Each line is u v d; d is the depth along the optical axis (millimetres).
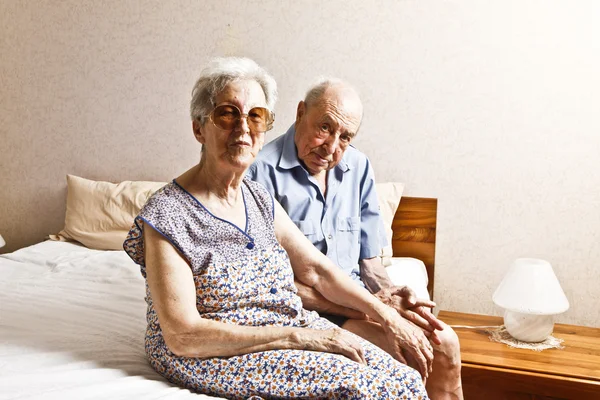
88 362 1546
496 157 2830
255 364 1371
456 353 1793
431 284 2924
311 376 1338
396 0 2840
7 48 3385
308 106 1918
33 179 3473
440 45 2820
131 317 1973
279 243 1727
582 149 2732
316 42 2949
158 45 3162
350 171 2100
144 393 1362
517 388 2107
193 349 1386
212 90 1485
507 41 2750
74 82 3316
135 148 3283
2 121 3465
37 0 3299
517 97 2771
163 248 1419
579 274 2811
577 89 2703
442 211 2926
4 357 1546
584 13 2658
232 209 1558
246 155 1505
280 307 1535
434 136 2885
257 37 3021
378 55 2893
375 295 1865
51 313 1967
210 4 3061
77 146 3371
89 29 3248
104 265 2650
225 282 1464
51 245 3045
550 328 2316
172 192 1491
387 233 2822
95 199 3143
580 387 2037
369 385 1332
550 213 2805
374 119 2939
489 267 2910
